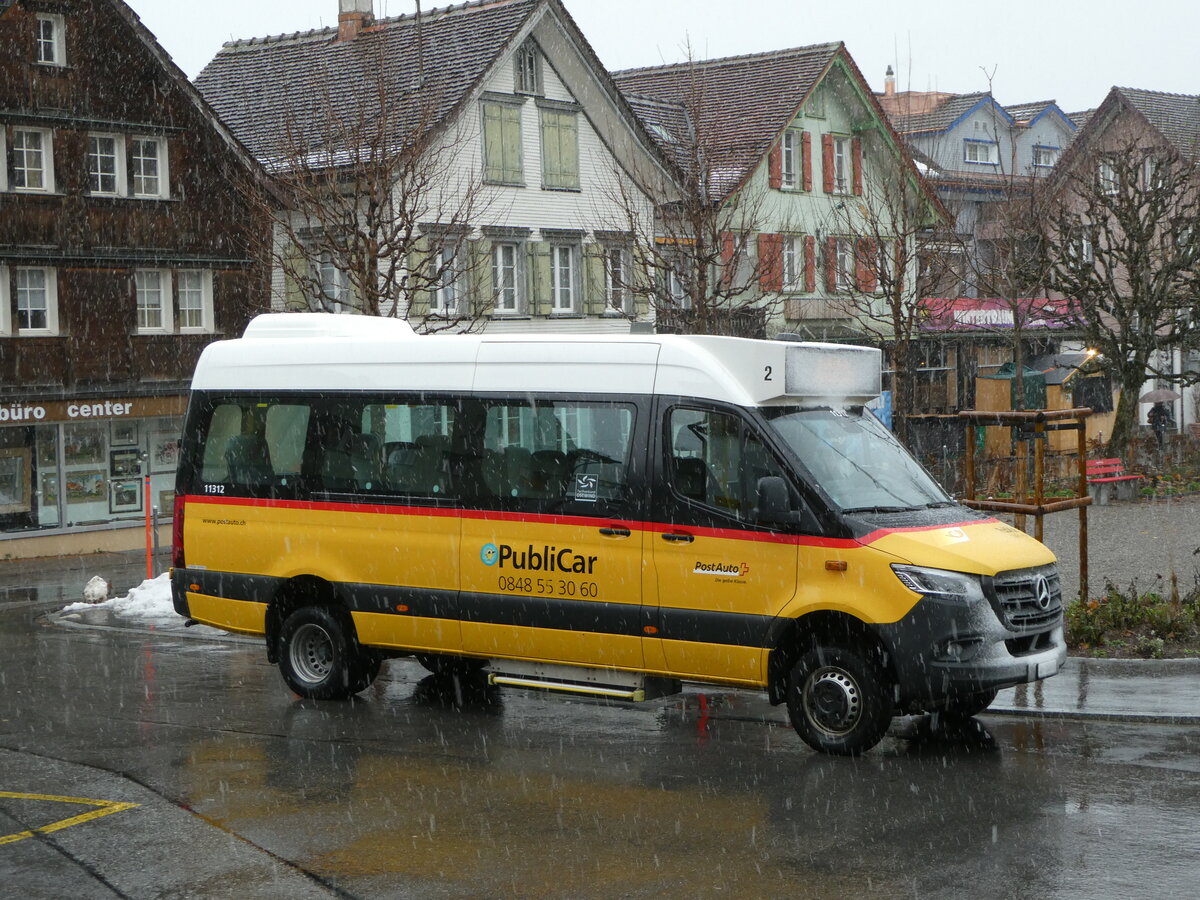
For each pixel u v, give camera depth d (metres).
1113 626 13.91
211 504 13.01
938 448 36.53
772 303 35.72
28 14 30.23
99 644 16.48
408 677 13.73
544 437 11.30
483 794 9.19
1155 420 42.94
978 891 7.08
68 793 9.35
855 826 8.27
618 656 10.91
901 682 9.76
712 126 37.25
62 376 30.86
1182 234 35.50
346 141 26.98
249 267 33.62
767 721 11.46
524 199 35.56
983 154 59.91
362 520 12.14
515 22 34.41
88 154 31.33
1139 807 8.55
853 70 45.34
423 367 12.00
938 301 43.97
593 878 7.40
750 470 10.36
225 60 38.50
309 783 9.52
